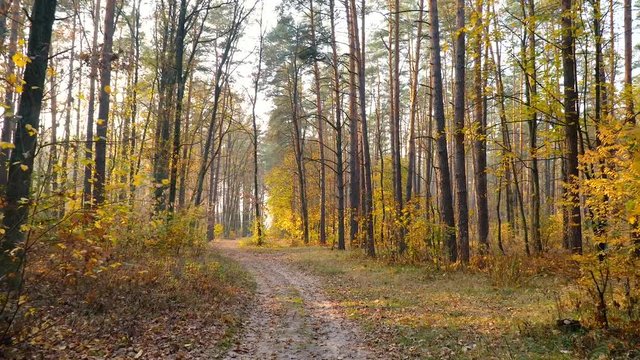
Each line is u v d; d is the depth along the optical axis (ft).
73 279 24.43
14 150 23.30
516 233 89.25
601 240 23.25
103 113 49.06
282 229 156.56
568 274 37.76
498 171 61.21
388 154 166.50
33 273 28.12
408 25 95.96
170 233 52.44
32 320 22.39
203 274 42.70
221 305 35.14
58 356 20.61
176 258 48.21
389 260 60.75
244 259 77.66
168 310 30.40
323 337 29.04
